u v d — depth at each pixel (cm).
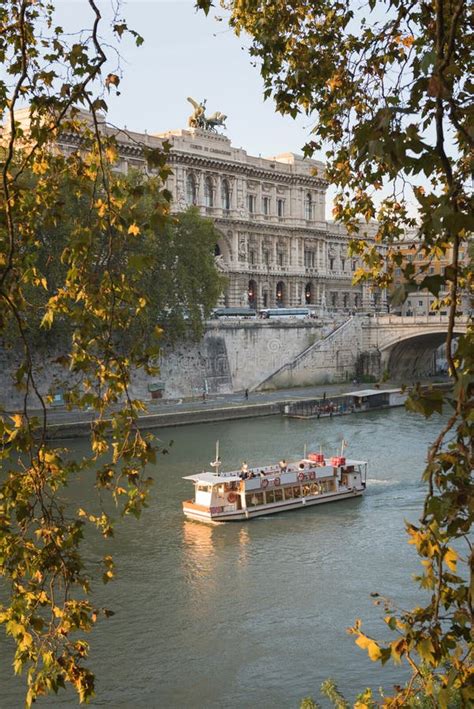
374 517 4331
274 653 2634
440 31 554
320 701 2320
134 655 2614
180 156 10694
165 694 2375
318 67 1405
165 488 4775
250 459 5688
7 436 964
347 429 7156
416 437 6662
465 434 571
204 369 8975
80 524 962
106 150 1009
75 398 1032
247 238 12075
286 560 3566
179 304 8038
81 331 1012
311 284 13538
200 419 7462
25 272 1002
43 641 955
